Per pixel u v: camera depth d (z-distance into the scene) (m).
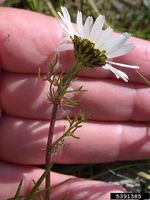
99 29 0.07
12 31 0.08
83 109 0.08
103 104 0.08
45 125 0.08
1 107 0.08
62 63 0.08
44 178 0.08
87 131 0.08
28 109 0.08
